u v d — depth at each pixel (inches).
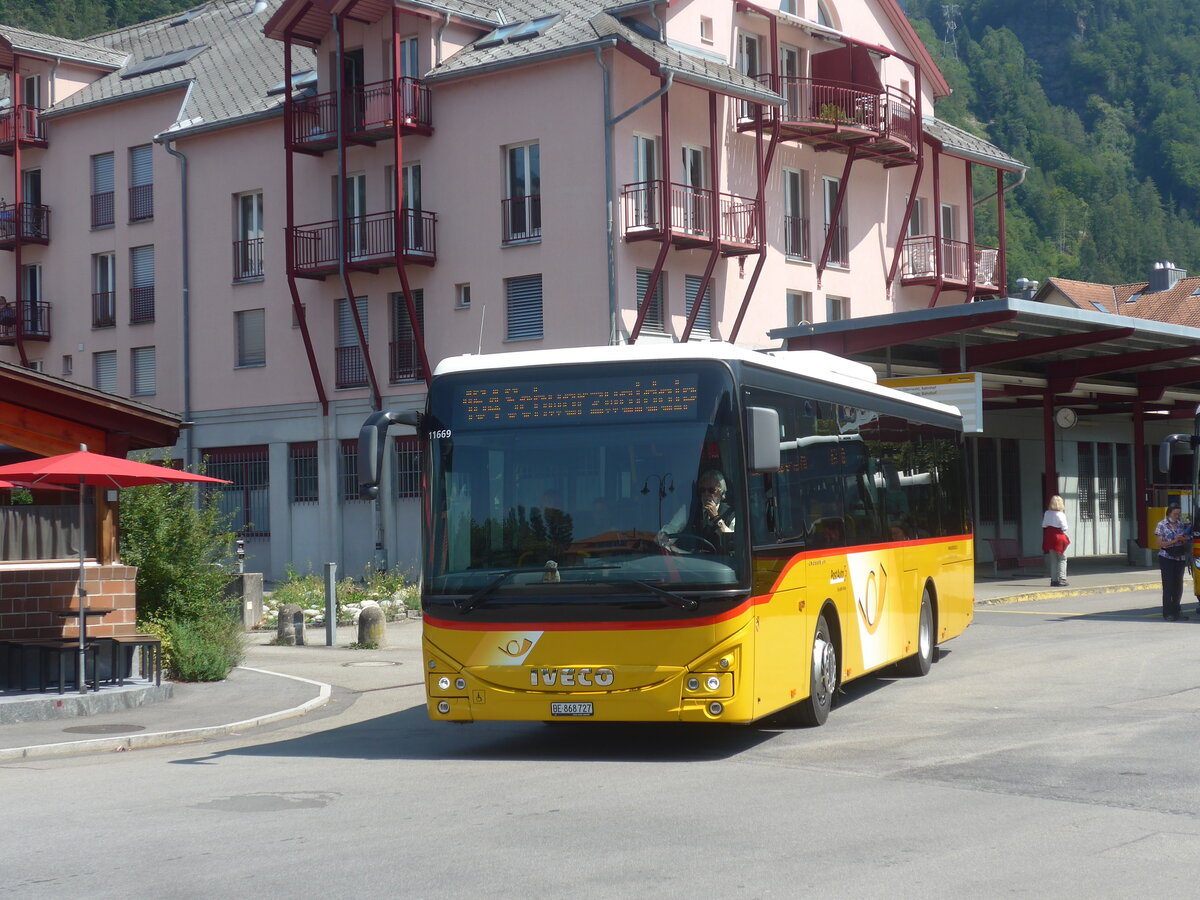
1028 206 6107.3
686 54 1375.5
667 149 1289.4
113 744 508.7
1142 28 7308.1
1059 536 1214.9
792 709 494.0
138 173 1689.2
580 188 1327.5
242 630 764.0
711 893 267.1
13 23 2800.2
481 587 433.1
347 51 1486.2
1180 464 1341.0
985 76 6717.5
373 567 1466.5
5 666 617.9
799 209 1563.7
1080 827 323.6
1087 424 1765.5
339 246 1438.2
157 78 1716.3
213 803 374.3
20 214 1726.1
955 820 332.2
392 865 293.7
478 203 1393.9
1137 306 2792.8
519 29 1419.8
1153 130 6870.1
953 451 732.0
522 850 306.0
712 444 431.2
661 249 1299.2
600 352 442.9
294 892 272.8
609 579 426.0
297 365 1531.7
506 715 429.7
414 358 1444.4
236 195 1588.3
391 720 563.8
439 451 446.9
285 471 1540.4
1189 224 6437.0
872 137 1535.4
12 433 620.1
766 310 1499.8
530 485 437.4
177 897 270.7
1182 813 338.6
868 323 1072.2
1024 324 1090.7
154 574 720.3
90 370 1726.1
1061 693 564.1
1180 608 958.4
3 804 383.2
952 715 512.1
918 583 639.1
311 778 416.5
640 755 446.9
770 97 1396.4
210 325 1603.1
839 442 541.0
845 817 337.1
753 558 433.4
